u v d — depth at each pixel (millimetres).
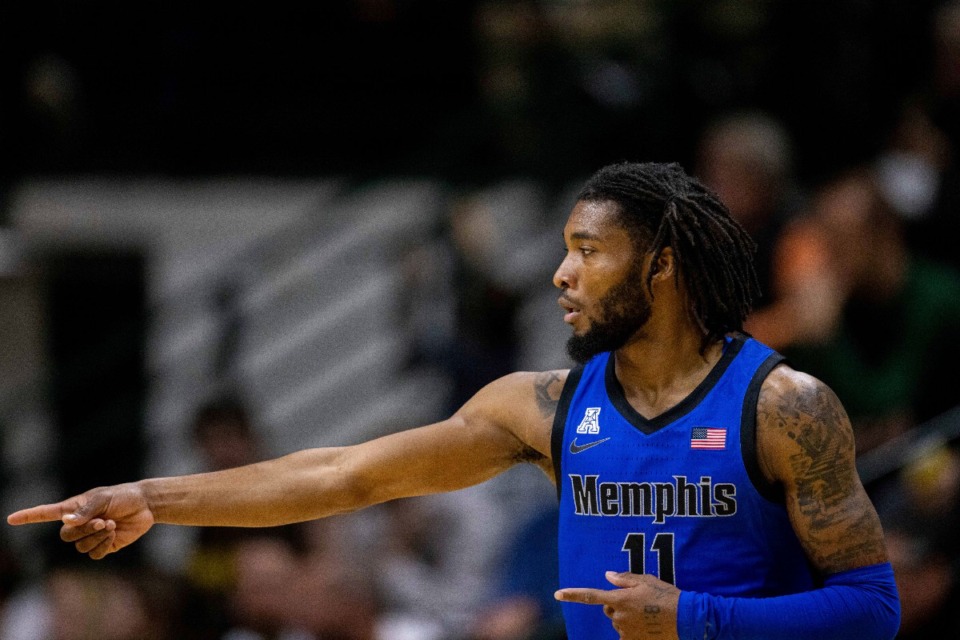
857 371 16844
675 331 8539
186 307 23922
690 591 8266
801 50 22562
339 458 9141
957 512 14211
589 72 22250
